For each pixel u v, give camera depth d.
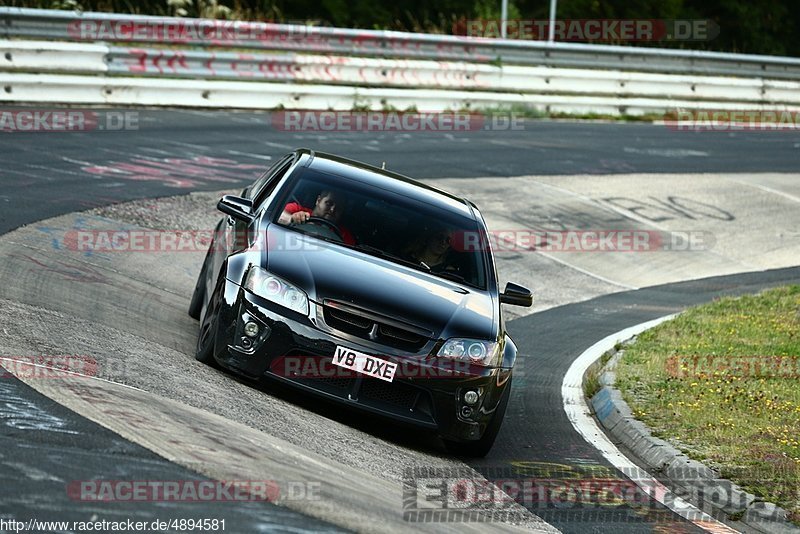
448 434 19.05
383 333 18.95
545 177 53.25
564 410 25.00
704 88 78.50
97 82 52.53
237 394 18.69
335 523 12.84
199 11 80.06
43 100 50.78
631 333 33.22
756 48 124.62
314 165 23.30
